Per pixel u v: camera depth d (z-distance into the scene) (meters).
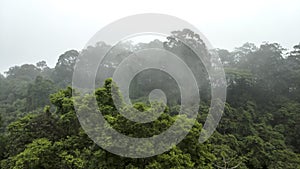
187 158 10.16
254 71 37.12
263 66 37.22
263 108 33.44
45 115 14.27
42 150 11.41
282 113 31.08
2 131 26.23
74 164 10.76
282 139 27.25
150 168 9.33
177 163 9.68
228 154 20.84
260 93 34.28
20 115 30.06
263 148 23.92
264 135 26.98
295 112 30.47
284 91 35.75
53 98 13.06
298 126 28.62
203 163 11.03
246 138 24.56
